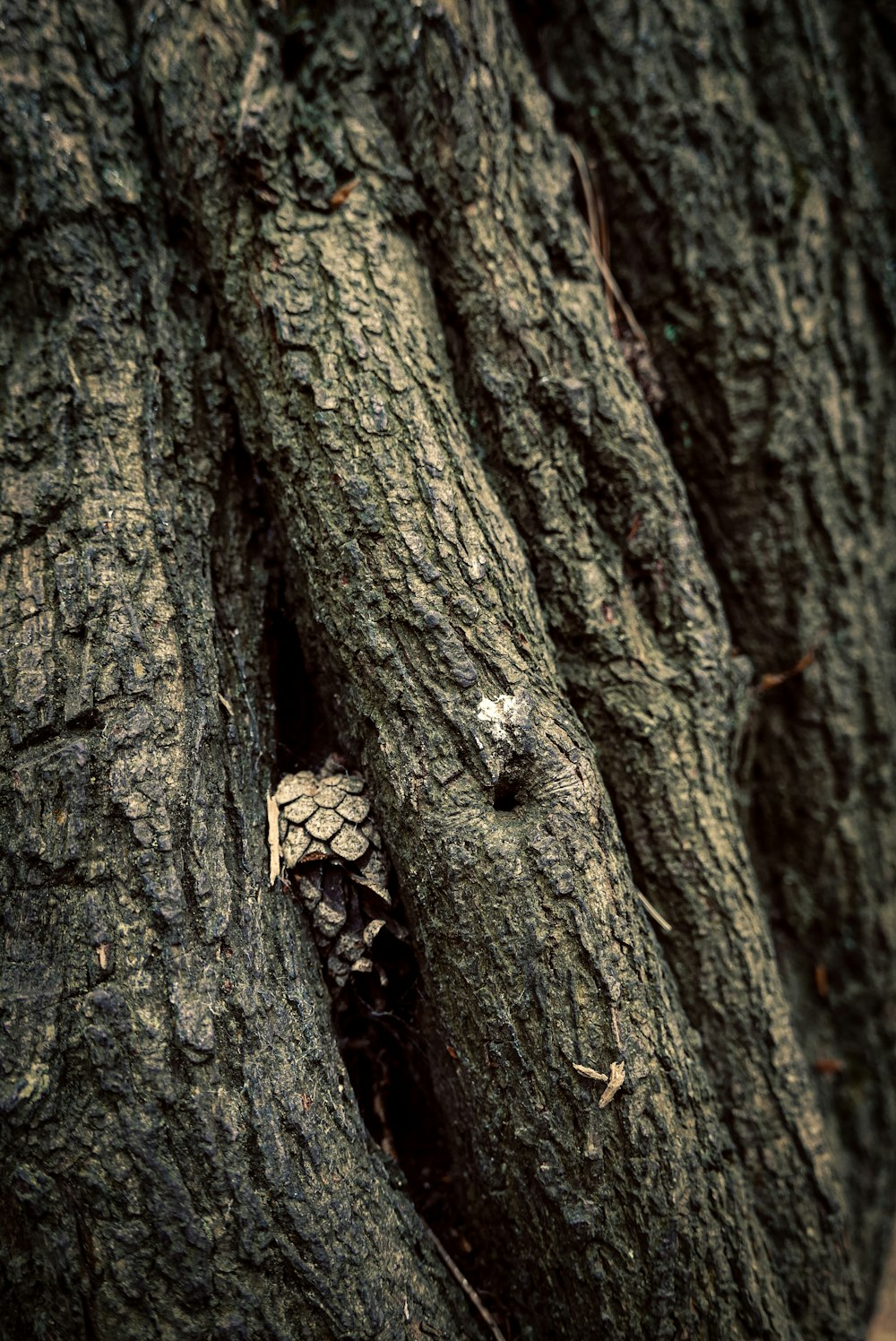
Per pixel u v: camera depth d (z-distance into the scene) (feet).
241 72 1.52
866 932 1.79
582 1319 1.46
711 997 1.58
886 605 1.79
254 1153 1.39
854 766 1.77
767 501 1.71
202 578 1.52
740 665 1.65
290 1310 1.39
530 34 1.68
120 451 1.50
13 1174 1.38
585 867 1.44
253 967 1.43
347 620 1.48
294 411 1.50
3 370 1.53
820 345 1.70
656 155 1.64
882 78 1.79
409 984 1.51
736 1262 1.48
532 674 1.48
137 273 1.54
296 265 1.51
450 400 1.53
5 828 1.42
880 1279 1.78
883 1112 1.80
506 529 1.52
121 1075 1.38
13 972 1.40
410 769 1.45
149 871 1.41
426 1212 1.55
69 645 1.45
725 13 1.65
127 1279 1.37
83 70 1.54
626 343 1.67
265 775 1.52
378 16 1.54
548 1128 1.44
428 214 1.56
